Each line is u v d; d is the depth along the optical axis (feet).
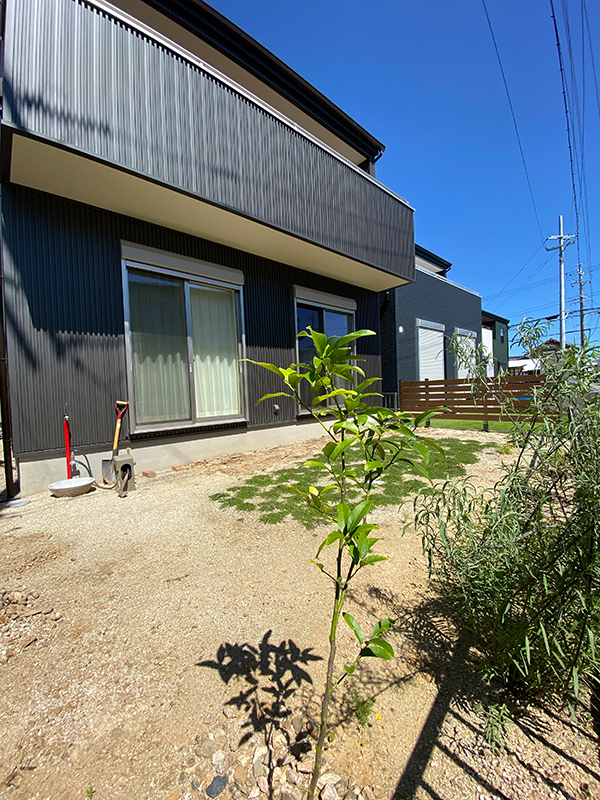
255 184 15.49
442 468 14.05
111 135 11.37
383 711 4.30
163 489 12.44
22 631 5.61
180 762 3.75
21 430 11.89
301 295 21.90
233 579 6.94
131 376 14.26
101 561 7.65
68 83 10.62
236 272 18.20
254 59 20.65
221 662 5.00
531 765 3.67
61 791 3.48
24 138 10.11
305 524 9.37
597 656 3.95
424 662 4.99
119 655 5.14
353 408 3.27
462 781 3.54
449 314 44.80
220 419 17.43
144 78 12.22
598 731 4.02
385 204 23.40
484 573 4.58
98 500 11.34
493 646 4.78
